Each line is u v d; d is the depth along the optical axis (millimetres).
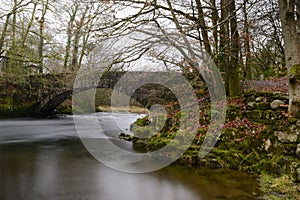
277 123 5988
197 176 5734
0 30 14258
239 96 7980
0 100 18359
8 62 16375
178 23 6266
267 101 6773
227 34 7637
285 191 4559
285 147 5477
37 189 5004
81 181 5512
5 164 6895
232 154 6250
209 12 6820
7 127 14969
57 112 23188
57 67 14320
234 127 6863
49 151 8734
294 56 5820
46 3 13047
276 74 14531
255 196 4504
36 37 15031
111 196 4664
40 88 19391
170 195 4676
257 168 5672
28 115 19703
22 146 9656
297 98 5742
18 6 13898
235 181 5332
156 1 6312
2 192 4805
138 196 4664
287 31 5863
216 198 4484
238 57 7980
